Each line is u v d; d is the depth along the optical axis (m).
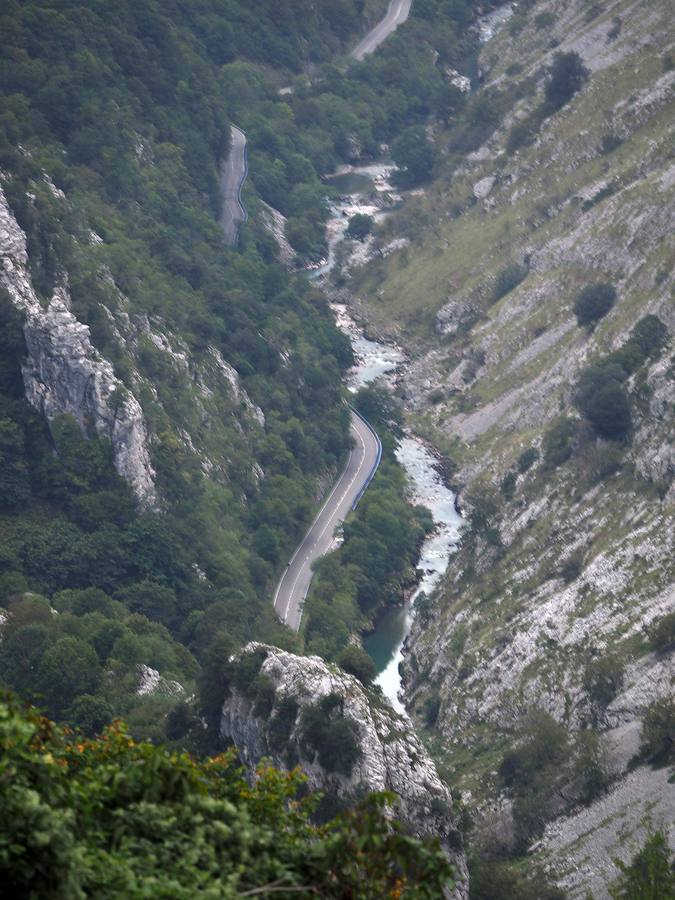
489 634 162.75
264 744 116.94
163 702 131.50
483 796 135.38
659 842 105.12
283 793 37.94
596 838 119.81
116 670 139.62
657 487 165.00
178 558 174.25
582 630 150.75
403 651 177.12
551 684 146.50
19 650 139.75
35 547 167.00
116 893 29.59
